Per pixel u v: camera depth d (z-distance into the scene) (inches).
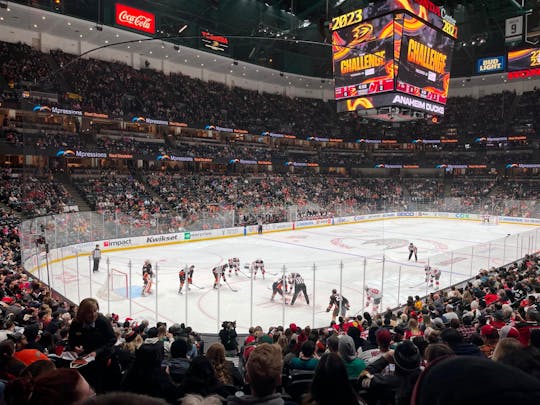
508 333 225.0
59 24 1472.7
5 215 1090.1
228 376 210.1
